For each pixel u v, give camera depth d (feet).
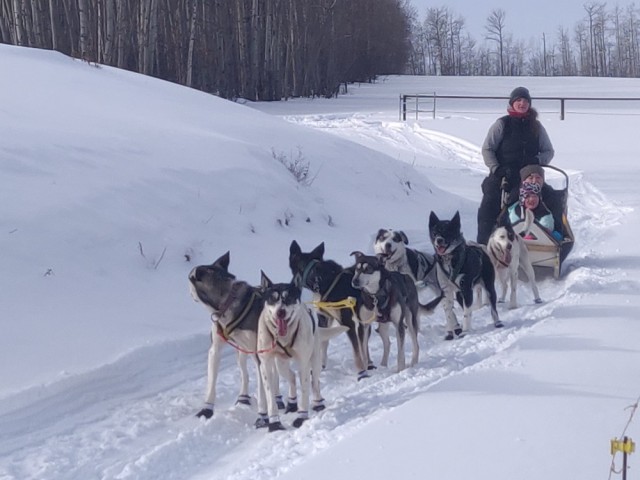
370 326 28.96
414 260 30.04
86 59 63.62
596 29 497.87
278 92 170.71
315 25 195.00
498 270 33.35
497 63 530.27
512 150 37.68
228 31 152.87
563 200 37.68
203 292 21.91
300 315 20.92
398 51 354.13
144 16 103.30
